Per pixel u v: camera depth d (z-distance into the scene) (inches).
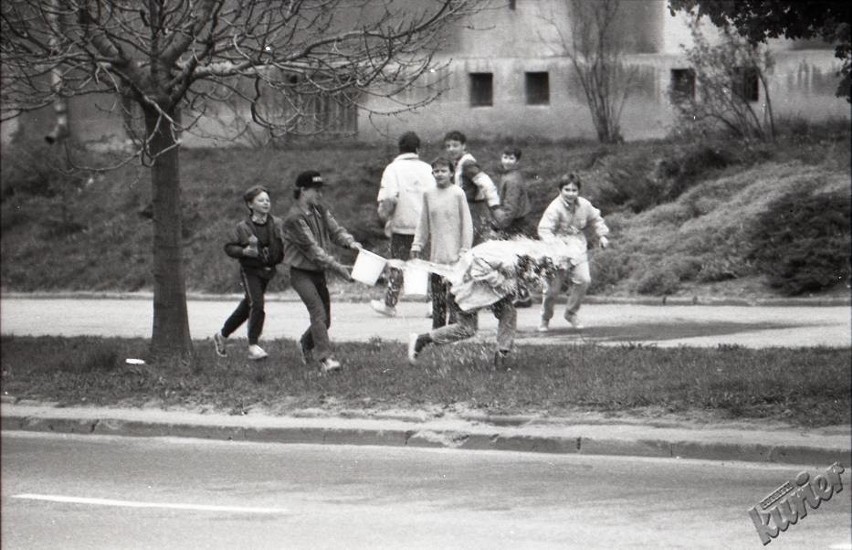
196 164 2364.7
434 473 870.4
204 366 1198.3
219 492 821.9
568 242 1364.4
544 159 2103.8
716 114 2042.3
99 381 1158.3
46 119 2527.1
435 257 1204.5
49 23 1136.8
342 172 2190.0
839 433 911.0
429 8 1317.7
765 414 961.5
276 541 692.7
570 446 932.0
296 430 998.4
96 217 2276.1
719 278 1697.8
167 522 740.0
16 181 2409.0
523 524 723.4
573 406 1005.2
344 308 1721.2
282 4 1154.7
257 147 2388.0
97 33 1151.6
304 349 1206.9
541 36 2215.8
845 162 1879.9
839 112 2007.9
